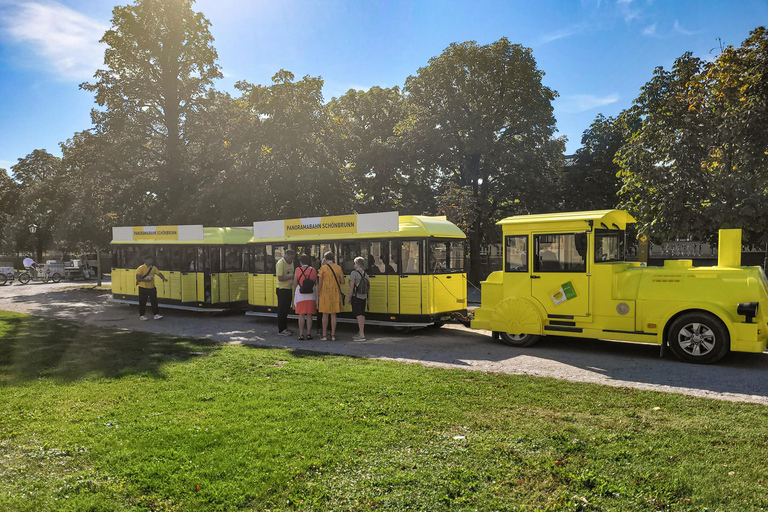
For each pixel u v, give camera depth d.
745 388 6.64
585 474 3.87
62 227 32.44
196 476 3.93
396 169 30.14
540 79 27.53
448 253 12.39
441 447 4.48
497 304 10.38
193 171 24.95
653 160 11.84
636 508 3.40
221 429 4.95
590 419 5.20
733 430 4.78
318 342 11.02
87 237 31.16
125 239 18.69
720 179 10.89
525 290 9.98
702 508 3.38
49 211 42.44
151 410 5.65
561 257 9.57
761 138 10.38
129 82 24.69
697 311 8.34
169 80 25.08
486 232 29.05
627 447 4.40
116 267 19.16
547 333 9.71
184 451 4.43
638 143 12.29
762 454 4.20
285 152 21.45
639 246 19.44
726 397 6.23
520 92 26.97
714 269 8.30
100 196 25.38
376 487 3.76
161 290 17.27
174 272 16.86
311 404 5.82
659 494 3.57
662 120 11.76
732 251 8.60
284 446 4.51
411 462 4.18
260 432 4.87
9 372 7.68
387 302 12.14
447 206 23.42
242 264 16.91
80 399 6.12
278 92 21.70
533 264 9.88
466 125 26.88
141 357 8.80
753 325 7.77
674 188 11.23
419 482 3.82
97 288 29.77
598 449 4.37
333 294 11.12
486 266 31.95
